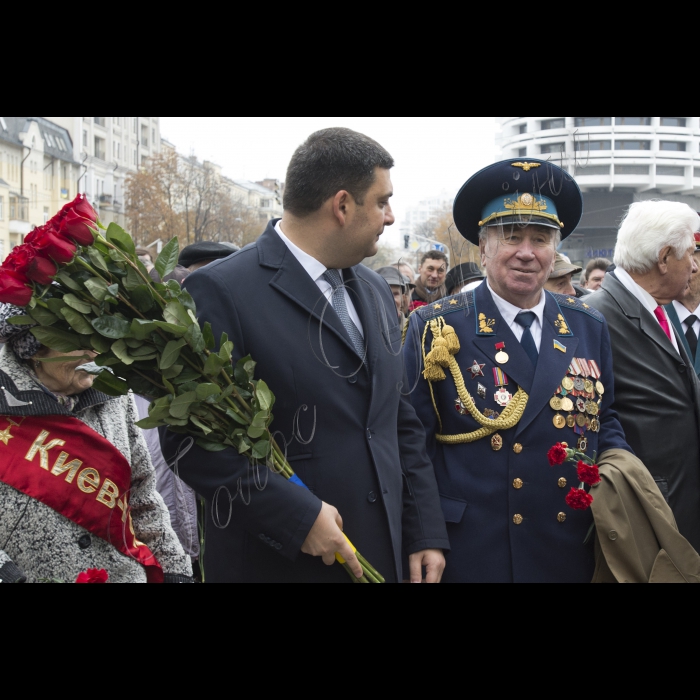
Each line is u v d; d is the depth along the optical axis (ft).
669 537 7.07
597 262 17.13
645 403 8.56
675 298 9.04
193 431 5.73
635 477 7.25
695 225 8.84
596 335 7.93
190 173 115.44
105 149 108.99
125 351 5.30
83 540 5.83
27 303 5.23
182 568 6.73
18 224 84.12
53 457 5.77
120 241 5.45
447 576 7.18
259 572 6.09
